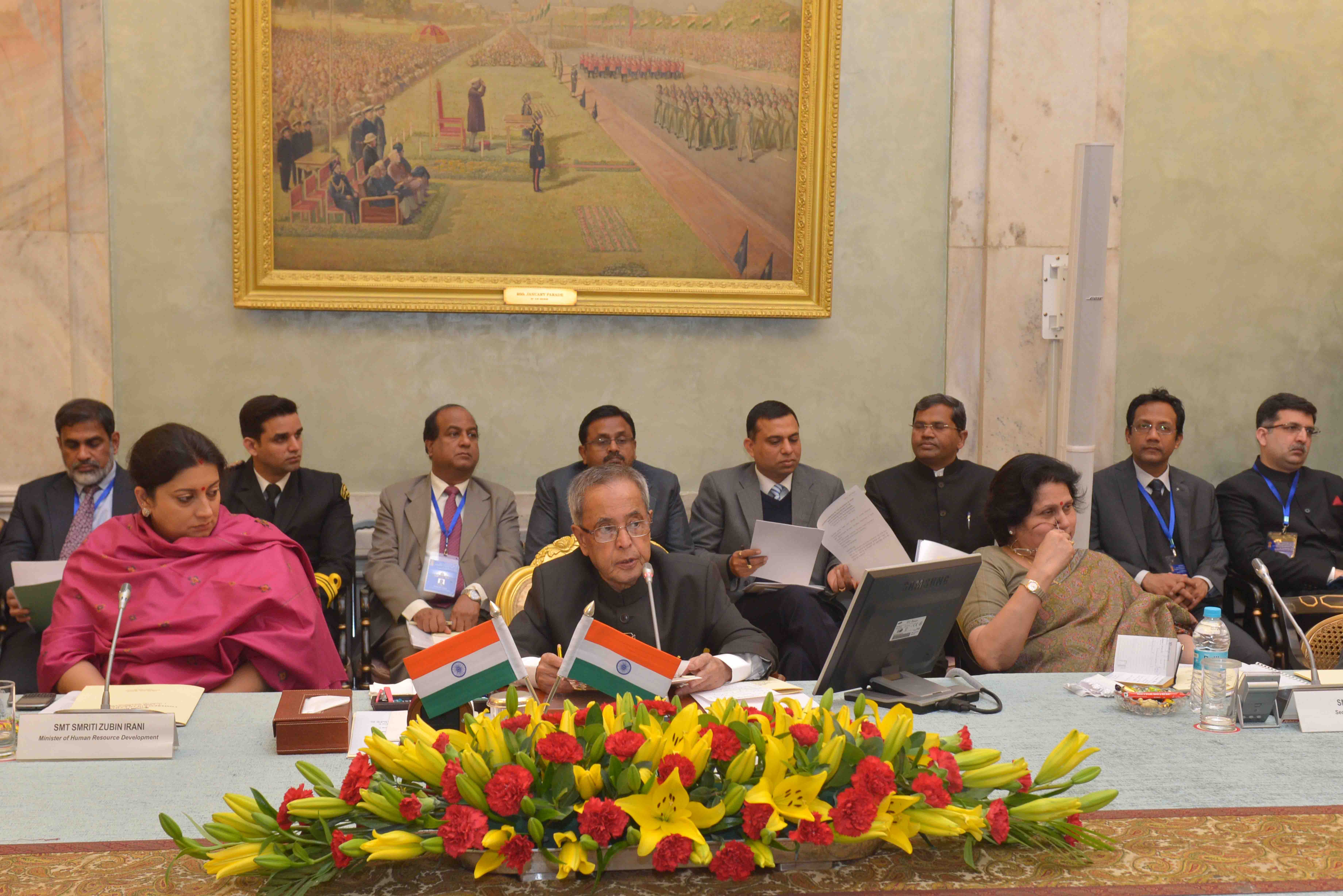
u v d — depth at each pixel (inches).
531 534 184.9
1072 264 182.4
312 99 191.0
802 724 62.5
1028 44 207.6
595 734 61.3
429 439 185.0
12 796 75.4
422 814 60.1
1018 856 65.0
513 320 201.5
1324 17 218.8
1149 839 67.8
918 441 193.0
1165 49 214.2
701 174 202.8
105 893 59.7
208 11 189.0
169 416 193.3
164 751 83.6
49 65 183.3
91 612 115.3
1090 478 184.1
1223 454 222.2
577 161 199.6
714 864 56.9
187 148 190.5
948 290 212.5
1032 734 89.7
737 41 201.0
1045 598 122.3
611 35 198.2
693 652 114.6
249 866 59.3
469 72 195.2
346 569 178.4
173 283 191.9
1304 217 221.5
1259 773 81.3
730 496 190.4
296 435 179.0
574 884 60.2
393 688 97.7
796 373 210.4
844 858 63.3
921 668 101.7
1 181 183.6
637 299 201.5
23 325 185.9
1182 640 124.6
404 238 196.2
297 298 192.4
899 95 208.8
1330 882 61.7
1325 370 222.4
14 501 178.2
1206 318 220.4
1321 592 192.9
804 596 168.9
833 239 205.9
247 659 117.0
